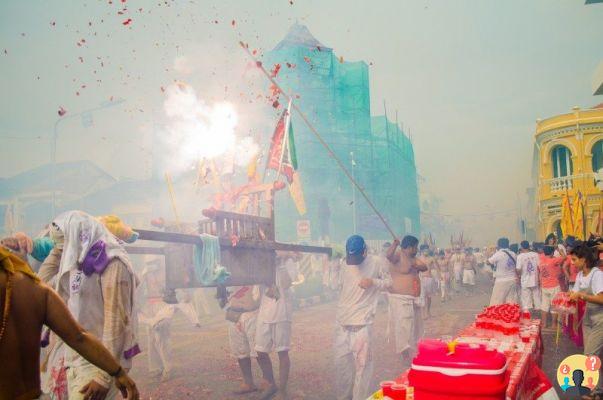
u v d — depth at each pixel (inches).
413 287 282.4
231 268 218.4
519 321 188.4
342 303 233.3
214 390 255.1
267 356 247.0
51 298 92.5
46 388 150.8
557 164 817.5
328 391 247.1
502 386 84.2
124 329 139.9
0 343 82.9
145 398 243.8
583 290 250.7
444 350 89.7
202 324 474.0
